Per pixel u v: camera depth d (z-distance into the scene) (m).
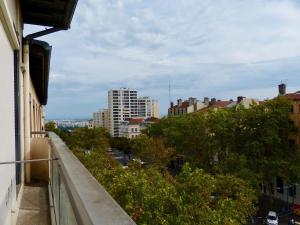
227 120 49.12
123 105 170.88
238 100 79.00
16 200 5.36
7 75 4.42
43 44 8.47
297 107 48.59
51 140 5.50
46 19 7.80
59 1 6.40
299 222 39.84
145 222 16.53
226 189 29.67
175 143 60.81
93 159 28.67
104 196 1.48
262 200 50.22
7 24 4.14
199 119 56.00
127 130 144.38
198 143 56.03
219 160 49.56
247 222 39.50
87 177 1.93
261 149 45.78
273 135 45.25
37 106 17.25
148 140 59.09
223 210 20.19
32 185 7.47
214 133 51.75
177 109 112.75
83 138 58.94
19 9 6.59
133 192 17.94
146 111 178.12
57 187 3.79
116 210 1.27
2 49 3.90
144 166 56.62
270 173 44.53
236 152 46.19
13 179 4.92
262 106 47.53
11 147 4.73
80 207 1.44
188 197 19.34
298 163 45.22
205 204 19.12
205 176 20.69
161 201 17.61
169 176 28.78
